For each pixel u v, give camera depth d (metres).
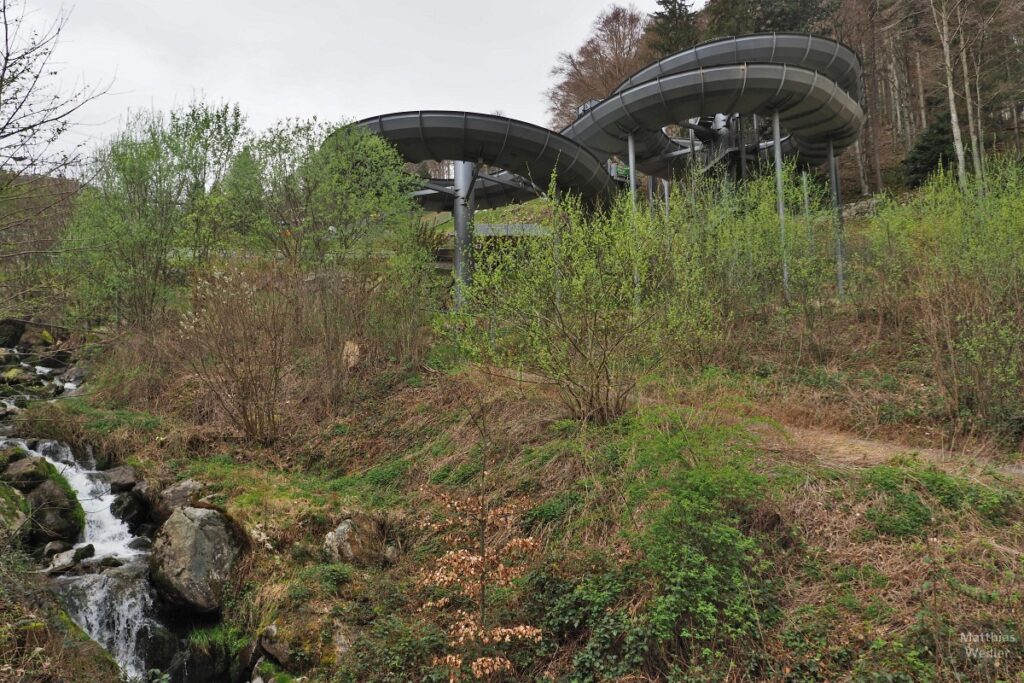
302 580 7.05
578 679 5.54
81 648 6.07
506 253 9.03
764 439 7.88
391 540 7.89
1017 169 11.83
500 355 9.20
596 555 6.47
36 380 13.86
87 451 10.01
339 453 9.92
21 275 7.43
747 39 19.47
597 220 8.85
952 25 23.17
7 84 5.41
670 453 6.86
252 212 15.55
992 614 4.79
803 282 13.25
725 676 4.99
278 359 10.62
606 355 8.53
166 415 11.23
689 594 5.40
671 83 17.78
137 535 8.43
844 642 4.99
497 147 17.67
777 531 6.23
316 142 15.90
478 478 8.51
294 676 6.18
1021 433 8.08
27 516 7.55
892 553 5.75
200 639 6.89
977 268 9.88
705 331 10.88
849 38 35.78
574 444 8.27
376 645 6.31
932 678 4.46
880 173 33.81
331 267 13.49
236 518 7.82
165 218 15.36
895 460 7.07
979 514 5.97
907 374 10.68
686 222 12.60
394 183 15.92
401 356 12.20
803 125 19.45
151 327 13.50
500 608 6.46
